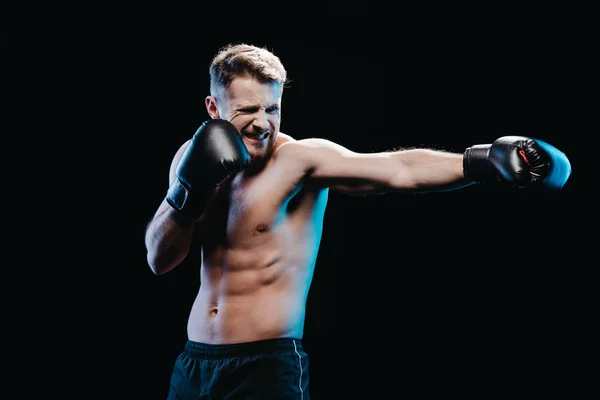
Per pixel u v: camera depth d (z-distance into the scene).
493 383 4.49
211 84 2.21
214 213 2.21
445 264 4.71
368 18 4.73
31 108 4.83
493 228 4.65
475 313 4.60
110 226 4.86
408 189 1.88
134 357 4.78
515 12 4.52
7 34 4.76
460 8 4.62
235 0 4.77
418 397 4.60
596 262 4.39
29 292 4.78
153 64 4.84
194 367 2.19
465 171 1.75
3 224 4.80
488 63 4.58
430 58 4.66
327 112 4.74
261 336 2.12
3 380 4.68
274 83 2.11
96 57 4.84
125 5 4.79
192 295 4.85
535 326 4.47
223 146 1.98
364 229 4.86
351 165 1.99
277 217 2.12
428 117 4.66
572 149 4.42
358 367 4.72
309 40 4.76
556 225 4.50
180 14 4.80
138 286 4.84
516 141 1.67
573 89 4.42
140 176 4.88
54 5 4.77
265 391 2.08
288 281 2.15
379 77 4.71
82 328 4.78
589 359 4.35
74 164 4.87
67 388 4.71
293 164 2.10
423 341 4.66
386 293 4.77
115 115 4.88
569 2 4.42
